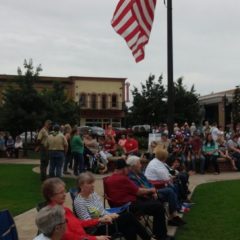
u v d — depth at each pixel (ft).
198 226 32.73
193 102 172.76
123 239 25.26
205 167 70.44
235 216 35.81
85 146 68.28
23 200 43.06
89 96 245.24
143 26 43.11
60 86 159.53
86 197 24.25
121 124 250.16
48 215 13.21
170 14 52.19
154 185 33.86
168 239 27.58
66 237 19.11
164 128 89.76
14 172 68.54
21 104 118.73
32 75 120.47
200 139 70.59
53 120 121.60
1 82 204.13
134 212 27.43
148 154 59.00
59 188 19.13
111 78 248.11
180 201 38.29
